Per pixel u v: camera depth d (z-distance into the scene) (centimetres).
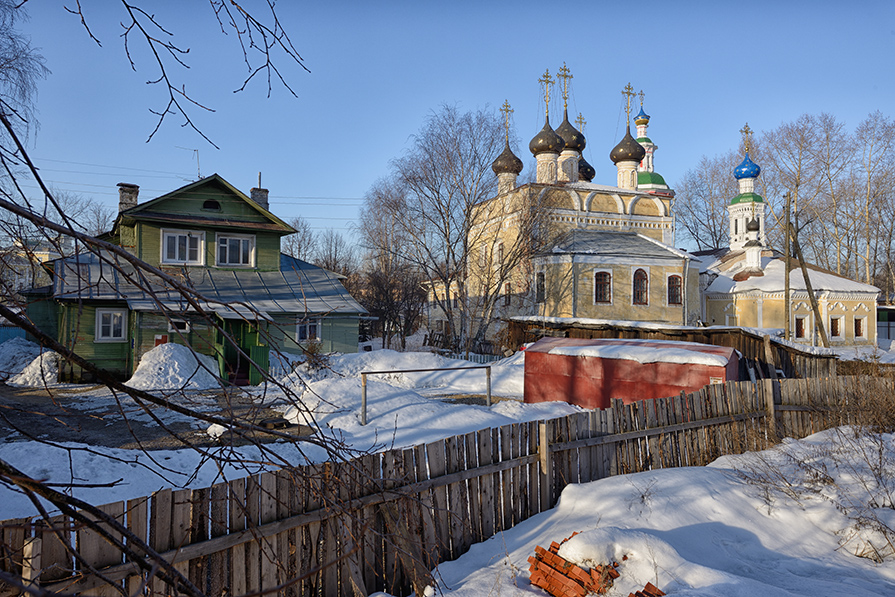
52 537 326
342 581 487
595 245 3309
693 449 894
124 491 720
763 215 4272
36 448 788
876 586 538
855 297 3734
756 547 612
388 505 508
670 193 3881
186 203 2350
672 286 3325
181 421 1205
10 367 2050
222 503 413
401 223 3042
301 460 846
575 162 4147
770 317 3581
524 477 669
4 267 206
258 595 170
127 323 2128
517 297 3431
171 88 217
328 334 2350
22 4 197
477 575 520
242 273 2438
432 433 1055
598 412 771
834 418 1112
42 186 176
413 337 4878
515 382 1995
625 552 507
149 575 170
